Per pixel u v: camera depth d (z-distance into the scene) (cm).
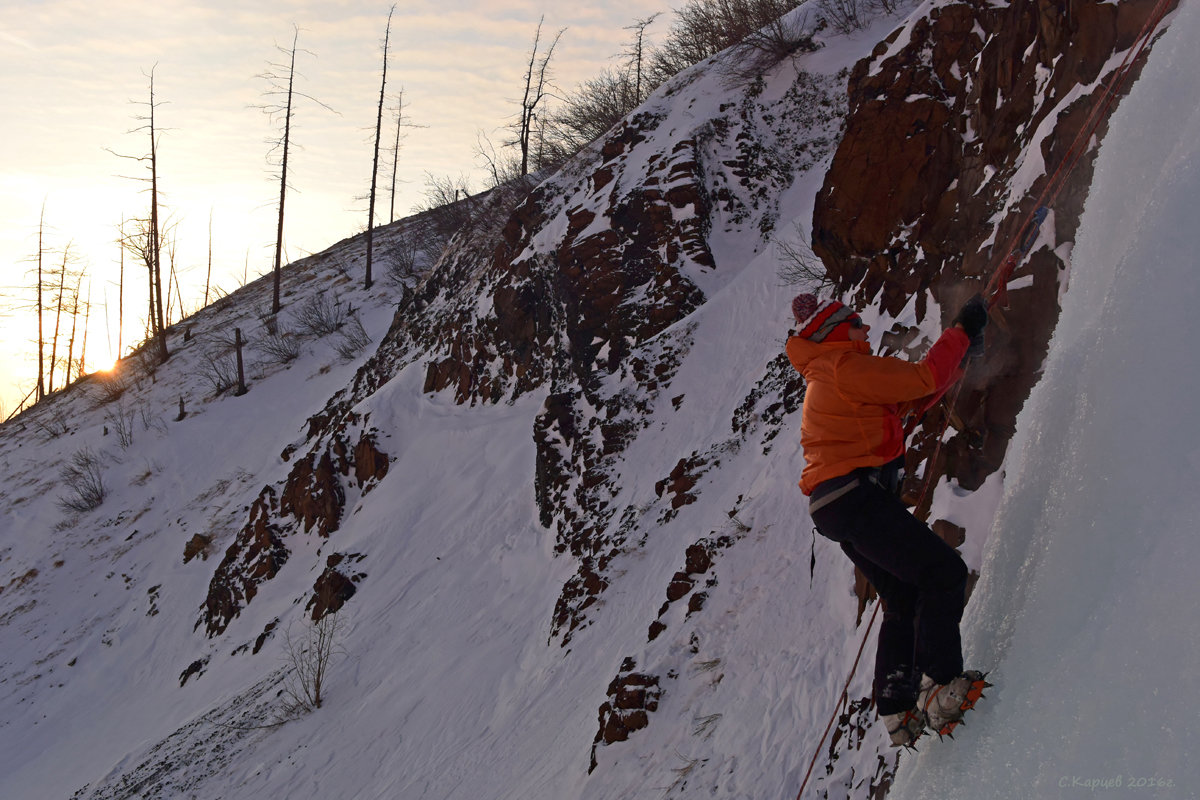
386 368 2216
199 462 2617
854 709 476
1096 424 262
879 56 867
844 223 822
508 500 1356
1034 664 247
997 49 674
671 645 702
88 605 2197
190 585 2011
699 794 535
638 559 948
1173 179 272
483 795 766
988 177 617
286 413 2675
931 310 602
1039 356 417
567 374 1412
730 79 1631
